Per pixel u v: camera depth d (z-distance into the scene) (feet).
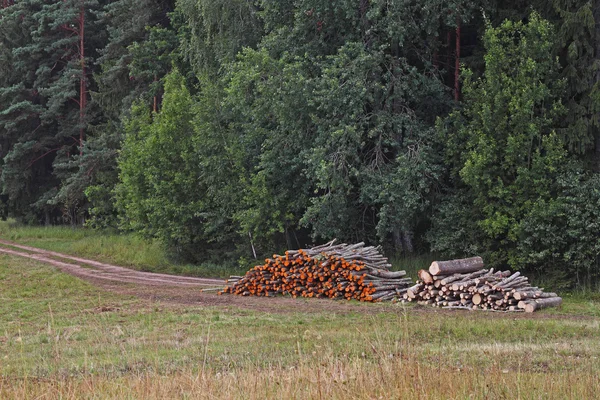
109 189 362.74
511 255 203.72
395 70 224.33
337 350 103.04
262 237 253.24
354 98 215.72
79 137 439.22
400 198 213.05
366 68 221.87
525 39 204.74
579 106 203.82
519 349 104.22
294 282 181.78
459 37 247.50
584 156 207.21
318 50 240.73
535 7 224.53
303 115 230.89
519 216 201.77
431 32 225.35
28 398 75.41
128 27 380.17
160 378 81.66
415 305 164.04
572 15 203.21
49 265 264.93
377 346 101.50
